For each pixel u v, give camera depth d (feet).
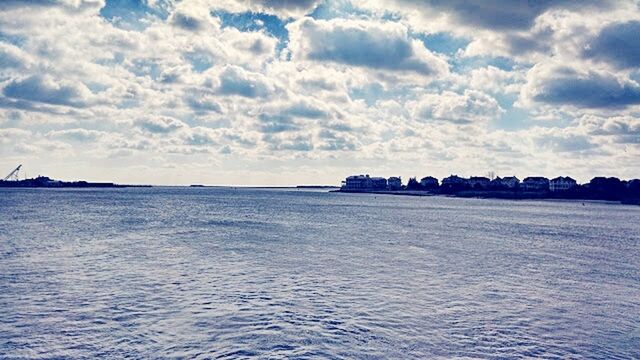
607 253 166.09
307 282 102.78
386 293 94.43
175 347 62.90
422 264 130.52
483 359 61.31
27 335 66.28
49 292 89.71
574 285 108.06
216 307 81.51
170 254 137.69
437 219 319.06
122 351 61.16
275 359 59.77
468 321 77.25
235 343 64.75
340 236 197.57
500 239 204.33
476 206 574.15
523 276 117.39
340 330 71.00
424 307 84.84
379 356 61.52
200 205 454.81
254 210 387.75
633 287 107.55
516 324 76.43
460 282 107.24
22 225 216.74
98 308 79.56
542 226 281.95
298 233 206.28
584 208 588.09
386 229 235.61
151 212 330.54
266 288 96.27
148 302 83.82
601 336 71.87
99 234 186.29
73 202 465.06
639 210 554.87
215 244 162.20
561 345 67.46
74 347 62.28
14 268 112.68
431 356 61.87
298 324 73.26
